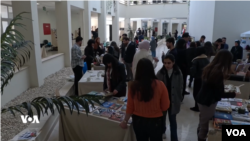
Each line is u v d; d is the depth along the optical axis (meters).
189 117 3.59
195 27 11.32
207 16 8.03
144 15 18.66
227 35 7.04
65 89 4.48
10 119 3.21
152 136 1.85
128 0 18.83
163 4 17.94
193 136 2.95
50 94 4.43
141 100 1.75
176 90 2.48
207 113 2.26
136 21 22.36
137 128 1.86
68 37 7.43
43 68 5.87
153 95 1.75
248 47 5.25
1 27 6.23
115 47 5.79
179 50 3.91
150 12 18.44
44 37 12.23
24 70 4.64
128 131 2.01
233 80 3.80
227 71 2.09
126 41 5.69
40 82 5.08
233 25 6.94
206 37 8.12
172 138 2.58
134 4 18.81
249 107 2.59
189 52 3.87
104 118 2.18
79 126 2.39
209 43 3.71
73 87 4.84
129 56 5.43
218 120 2.17
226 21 6.97
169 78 2.49
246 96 3.76
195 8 11.46
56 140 2.88
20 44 2.31
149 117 1.81
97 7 11.52
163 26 24.53
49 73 6.30
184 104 4.21
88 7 9.76
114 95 2.87
